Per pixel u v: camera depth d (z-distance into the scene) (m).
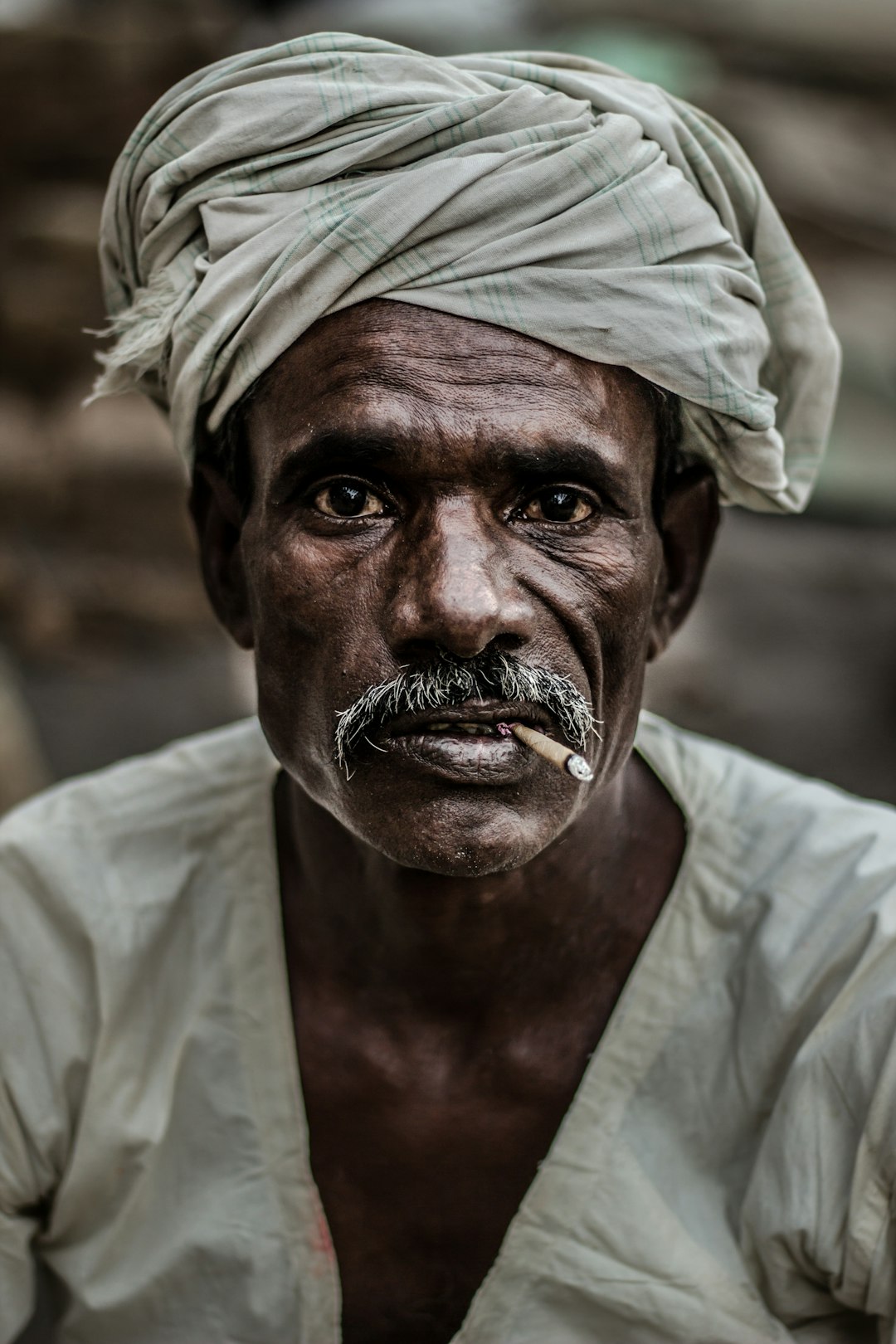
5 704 3.85
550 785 1.39
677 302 1.45
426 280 1.40
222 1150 1.63
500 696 1.35
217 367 1.51
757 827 1.68
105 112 6.70
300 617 1.44
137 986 1.69
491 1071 1.61
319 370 1.42
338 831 1.59
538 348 1.41
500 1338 1.55
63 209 6.55
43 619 5.51
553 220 1.41
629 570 1.46
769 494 1.66
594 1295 1.53
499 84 1.50
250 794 1.74
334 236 1.39
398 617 1.36
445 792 1.35
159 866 1.73
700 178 1.56
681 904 1.65
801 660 5.96
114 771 1.82
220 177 1.50
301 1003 1.66
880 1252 1.46
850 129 8.41
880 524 7.20
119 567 5.80
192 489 1.69
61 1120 1.65
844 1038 1.50
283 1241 1.59
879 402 7.22
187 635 5.72
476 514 1.40
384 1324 1.61
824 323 1.66
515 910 1.56
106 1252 1.64
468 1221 1.61
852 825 1.64
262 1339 1.58
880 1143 1.44
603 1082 1.59
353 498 1.42
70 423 6.08
